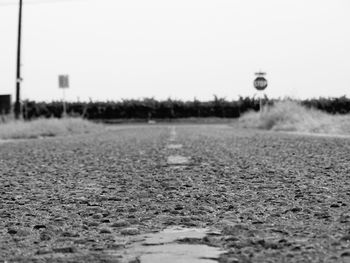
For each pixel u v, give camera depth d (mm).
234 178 12602
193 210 8594
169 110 87250
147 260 5586
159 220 7910
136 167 15852
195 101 88375
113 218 8148
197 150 22312
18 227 7477
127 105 86812
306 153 19172
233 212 8344
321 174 12938
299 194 9852
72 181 12836
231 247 6074
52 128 43062
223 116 87375
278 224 7285
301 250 5762
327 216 7703
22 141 33750
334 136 30984
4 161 18797
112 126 67750
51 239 6746
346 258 5387
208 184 11711
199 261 5484
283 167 14773
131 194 10516
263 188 10875
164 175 13609
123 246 6281
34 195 10633
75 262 5555
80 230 7285
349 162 15570
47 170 15508
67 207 9172
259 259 5438
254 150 21531
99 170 15242
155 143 28281
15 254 5969
